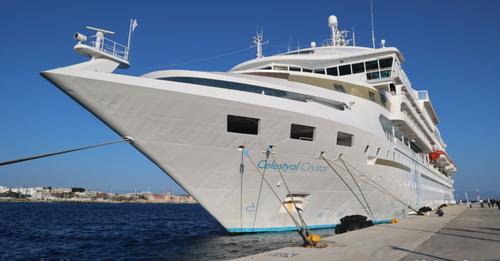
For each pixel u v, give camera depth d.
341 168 16.83
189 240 17.89
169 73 13.34
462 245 10.55
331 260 7.97
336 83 17.58
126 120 12.23
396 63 20.45
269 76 16.58
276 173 15.08
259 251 13.28
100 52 12.30
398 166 22.70
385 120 20.84
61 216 47.78
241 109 13.30
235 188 14.68
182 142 13.11
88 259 14.62
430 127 38.66
